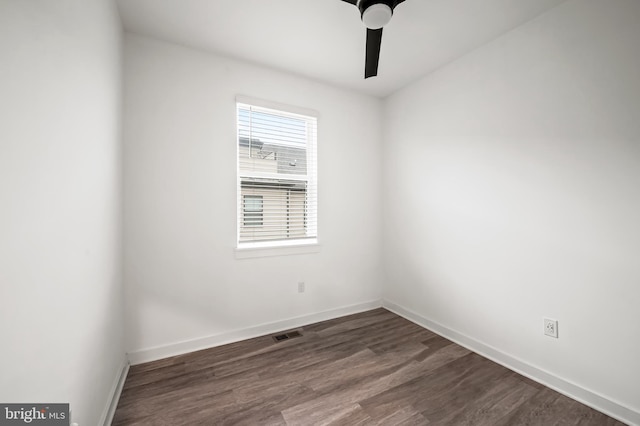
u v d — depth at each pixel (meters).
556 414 1.43
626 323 1.39
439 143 2.41
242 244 2.37
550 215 1.67
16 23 0.64
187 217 2.07
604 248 1.46
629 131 1.37
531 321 1.77
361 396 1.57
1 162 0.59
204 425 1.35
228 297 2.23
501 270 1.94
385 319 2.73
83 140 1.06
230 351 2.08
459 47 2.07
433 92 2.46
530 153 1.77
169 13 1.71
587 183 1.52
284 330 2.47
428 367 1.87
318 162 2.67
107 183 1.41
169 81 2.01
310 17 1.76
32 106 0.71
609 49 1.43
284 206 2.55
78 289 1.00
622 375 1.40
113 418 1.39
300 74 2.51
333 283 2.77
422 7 1.64
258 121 2.41
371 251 3.01
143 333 1.92
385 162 3.03
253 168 2.38
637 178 1.35
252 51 2.14
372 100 3.00
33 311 0.71
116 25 1.61
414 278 2.68
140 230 1.92
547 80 1.67
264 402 1.52
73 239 0.96
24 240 0.67
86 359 1.08
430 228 2.51
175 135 2.03
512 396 1.58
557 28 1.62
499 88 1.93
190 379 1.72
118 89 1.66
